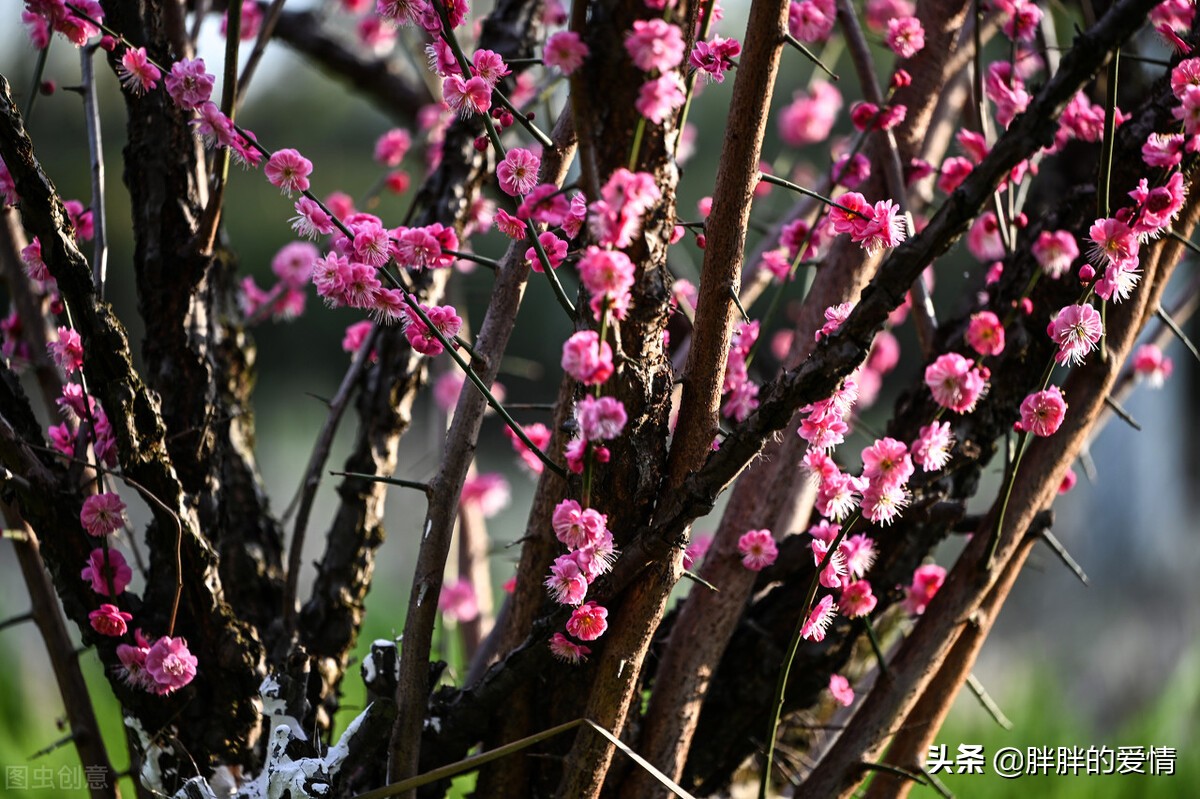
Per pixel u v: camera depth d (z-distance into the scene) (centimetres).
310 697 204
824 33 217
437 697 203
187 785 199
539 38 228
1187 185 199
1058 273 200
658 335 192
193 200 208
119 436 197
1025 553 207
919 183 224
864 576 209
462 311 260
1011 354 207
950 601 206
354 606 215
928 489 208
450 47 192
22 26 208
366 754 197
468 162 222
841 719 223
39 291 219
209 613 202
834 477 195
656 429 193
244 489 216
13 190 199
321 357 827
